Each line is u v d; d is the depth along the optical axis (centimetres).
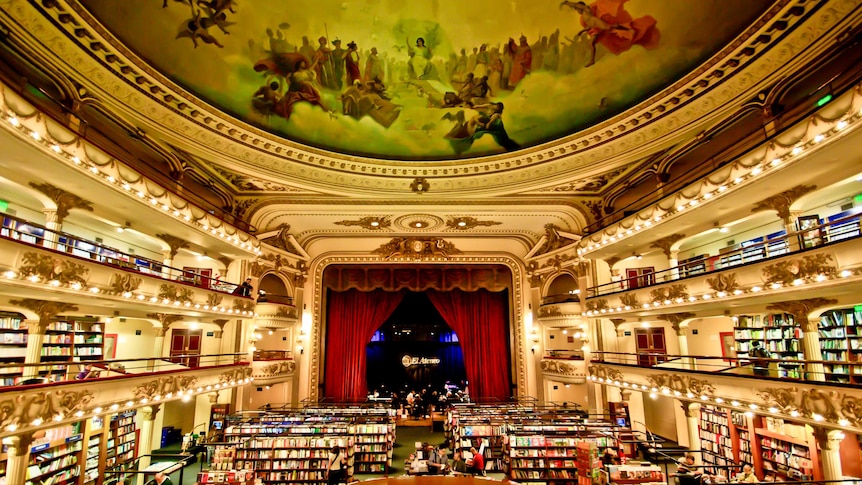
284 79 1394
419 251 2180
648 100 1253
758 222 1259
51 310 998
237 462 1227
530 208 1772
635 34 1199
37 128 801
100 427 1198
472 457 1302
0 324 1013
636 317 1603
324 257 2198
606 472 1056
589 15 1238
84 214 1112
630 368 1409
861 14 850
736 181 999
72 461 1097
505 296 2372
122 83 1115
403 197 1717
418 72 1465
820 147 807
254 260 1778
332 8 1295
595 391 1673
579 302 1770
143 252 1480
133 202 1094
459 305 2341
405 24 1358
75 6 930
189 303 1305
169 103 1225
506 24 1339
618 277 1639
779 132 895
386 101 1528
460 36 1386
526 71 1411
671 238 1368
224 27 1220
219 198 1628
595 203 1695
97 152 948
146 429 1249
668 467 1402
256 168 1485
